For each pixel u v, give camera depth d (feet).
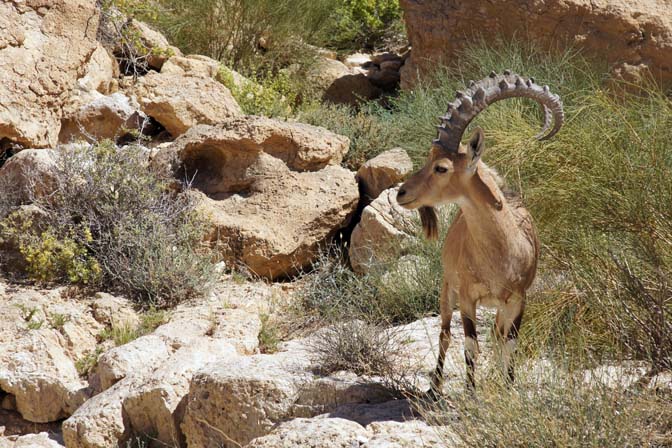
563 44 97.60
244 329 66.18
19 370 61.26
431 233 44.78
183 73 103.96
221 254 79.15
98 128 95.61
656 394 39.45
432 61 108.88
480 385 40.60
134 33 112.47
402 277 67.62
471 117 41.11
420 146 86.28
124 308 70.44
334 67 135.54
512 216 42.06
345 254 82.02
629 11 95.45
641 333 44.45
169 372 55.16
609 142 60.08
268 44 134.92
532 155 63.21
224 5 130.82
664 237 50.96
